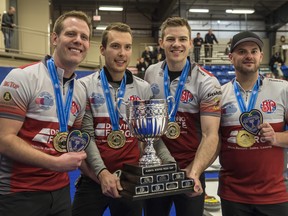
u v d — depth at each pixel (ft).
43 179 6.08
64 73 6.39
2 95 5.75
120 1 65.62
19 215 5.87
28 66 6.15
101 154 7.38
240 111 7.61
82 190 7.70
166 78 7.93
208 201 10.18
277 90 7.68
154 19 70.79
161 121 6.58
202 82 7.53
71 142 6.10
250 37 7.42
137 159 7.66
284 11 66.39
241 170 7.55
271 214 7.37
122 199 7.54
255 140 7.43
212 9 68.18
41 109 5.99
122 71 7.59
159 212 8.13
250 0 63.05
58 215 6.33
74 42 6.13
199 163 6.85
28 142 5.94
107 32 7.52
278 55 53.72
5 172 5.96
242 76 7.73
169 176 6.13
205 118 7.32
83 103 6.87
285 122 7.87
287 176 7.91
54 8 66.39
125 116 7.48
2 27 34.78
